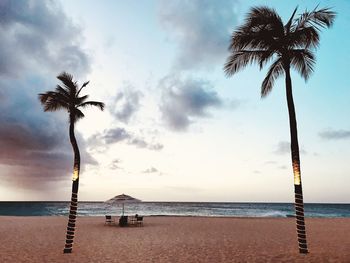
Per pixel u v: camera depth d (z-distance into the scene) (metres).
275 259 10.70
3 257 11.27
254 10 12.28
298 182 11.50
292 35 12.10
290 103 11.96
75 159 12.77
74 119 13.26
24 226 23.84
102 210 84.00
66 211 85.00
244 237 17.33
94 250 12.80
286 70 12.27
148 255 11.77
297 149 11.59
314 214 73.12
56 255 11.65
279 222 28.92
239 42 12.34
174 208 105.62
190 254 11.97
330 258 10.67
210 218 34.81
